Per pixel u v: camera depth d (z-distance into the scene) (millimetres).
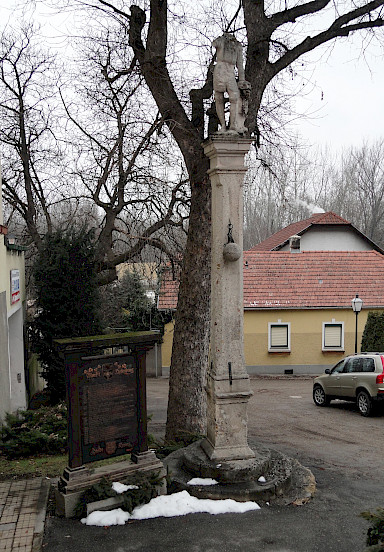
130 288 23312
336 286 24859
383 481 7188
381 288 24859
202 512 5680
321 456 8805
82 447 5676
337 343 24188
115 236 17047
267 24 10289
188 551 4879
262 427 11922
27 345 14023
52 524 5387
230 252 6172
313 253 26844
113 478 5801
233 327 6406
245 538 5133
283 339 24094
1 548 4887
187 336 10289
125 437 5965
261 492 5980
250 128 10320
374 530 3996
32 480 6594
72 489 5527
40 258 13078
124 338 5852
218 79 6203
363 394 13477
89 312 13000
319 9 10547
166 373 23531
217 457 6305
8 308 10578
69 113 24391
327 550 4918
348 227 32344
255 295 24234
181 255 13766
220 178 6250
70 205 17016
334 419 13016
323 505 6055
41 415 8969
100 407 5777
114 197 14836
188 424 10234
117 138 13711
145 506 5637
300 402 16391
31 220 18266
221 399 6328
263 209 49406
